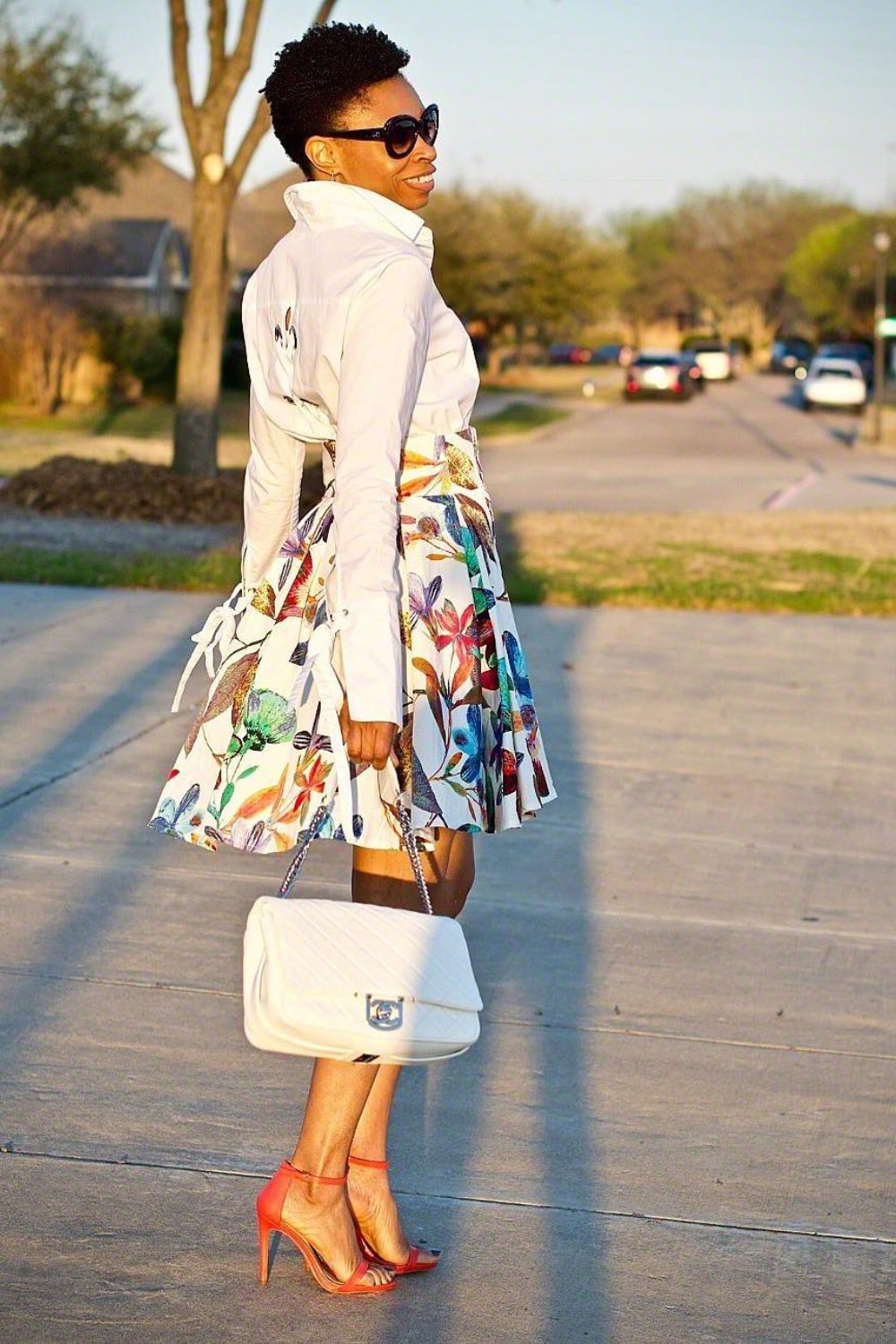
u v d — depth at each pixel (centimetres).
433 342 275
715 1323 292
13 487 1661
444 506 280
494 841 595
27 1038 402
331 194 279
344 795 261
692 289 11556
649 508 2041
